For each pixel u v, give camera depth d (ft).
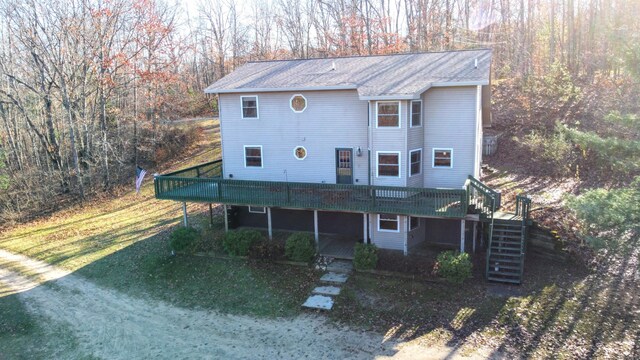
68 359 46.88
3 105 124.16
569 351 41.55
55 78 123.65
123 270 67.26
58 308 57.93
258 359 44.19
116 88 128.16
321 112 67.00
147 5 130.31
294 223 72.84
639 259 56.59
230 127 73.15
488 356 41.78
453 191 55.16
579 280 53.36
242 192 66.18
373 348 44.37
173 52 173.27
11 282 67.41
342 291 55.06
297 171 70.49
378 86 60.95
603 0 120.47
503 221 57.72
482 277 55.26
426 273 54.95
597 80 120.16
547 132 100.94
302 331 48.34
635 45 54.08
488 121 77.66
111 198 113.19
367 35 144.97
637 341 42.11
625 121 55.67
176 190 70.33
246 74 76.38
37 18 112.47
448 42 143.13
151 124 136.87
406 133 59.77
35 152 124.06
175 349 46.91
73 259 74.08
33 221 104.37
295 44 189.67
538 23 148.66
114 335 50.55
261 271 61.52
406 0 159.63
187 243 67.97
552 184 81.87
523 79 130.11
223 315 53.01
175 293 59.21
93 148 126.41
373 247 59.00
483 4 156.04
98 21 116.98
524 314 47.55
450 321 47.60
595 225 56.80
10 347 49.90
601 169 84.12
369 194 60.13
